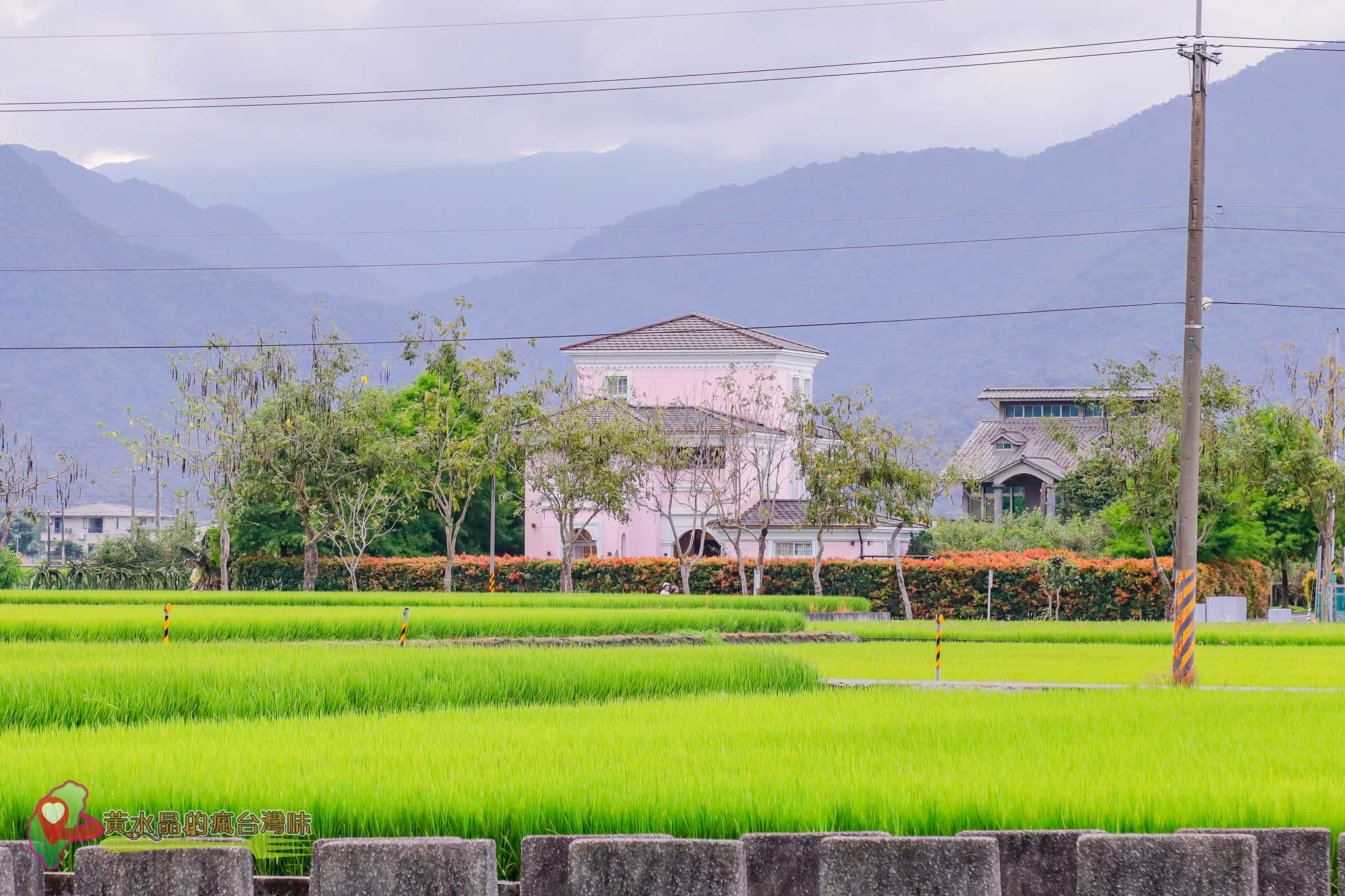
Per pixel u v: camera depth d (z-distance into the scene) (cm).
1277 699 2745
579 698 3123
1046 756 2011
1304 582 10119
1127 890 1491
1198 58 3819
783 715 2500
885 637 5597
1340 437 7981
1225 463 7106
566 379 8100
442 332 8212
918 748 2094
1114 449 7169
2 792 1714
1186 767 1917
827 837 1502
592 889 1497
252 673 2822
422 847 1500
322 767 1870
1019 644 5359
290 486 8275
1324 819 1639
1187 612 3662
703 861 1495
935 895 1484
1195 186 3834
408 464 8338
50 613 5175
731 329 10694
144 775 1803
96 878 1524
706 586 8275
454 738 2169
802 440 7875
